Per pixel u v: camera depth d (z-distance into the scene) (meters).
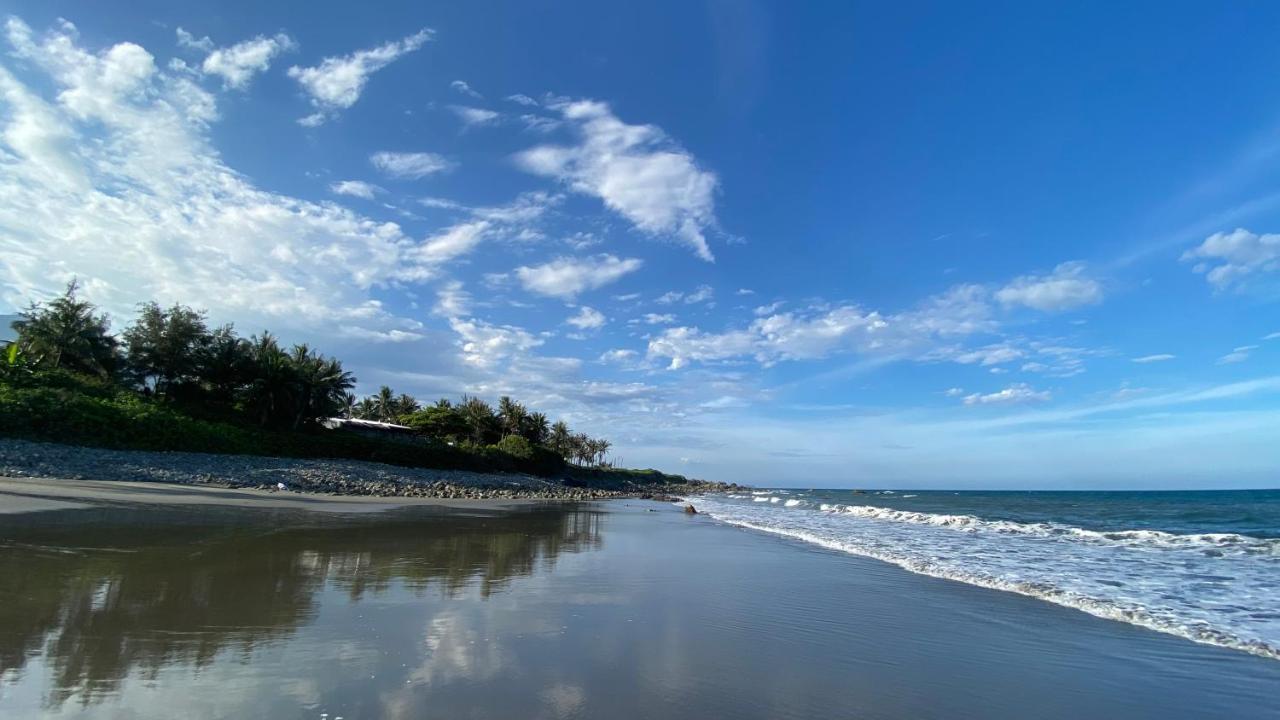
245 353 51.84
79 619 6.06
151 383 49.03
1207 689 5.62
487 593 8.44
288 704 4.20
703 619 7.48
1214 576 12.41
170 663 4.95
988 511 43.94
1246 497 96.19
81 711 3.94
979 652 6.55
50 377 38.16
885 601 9.07
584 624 6.91
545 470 78.56
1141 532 21.84
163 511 16.75
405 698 4.43
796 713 4.63
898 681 5.54
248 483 31.67
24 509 14.84
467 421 84.38
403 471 49.81
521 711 4.29
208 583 8.06
